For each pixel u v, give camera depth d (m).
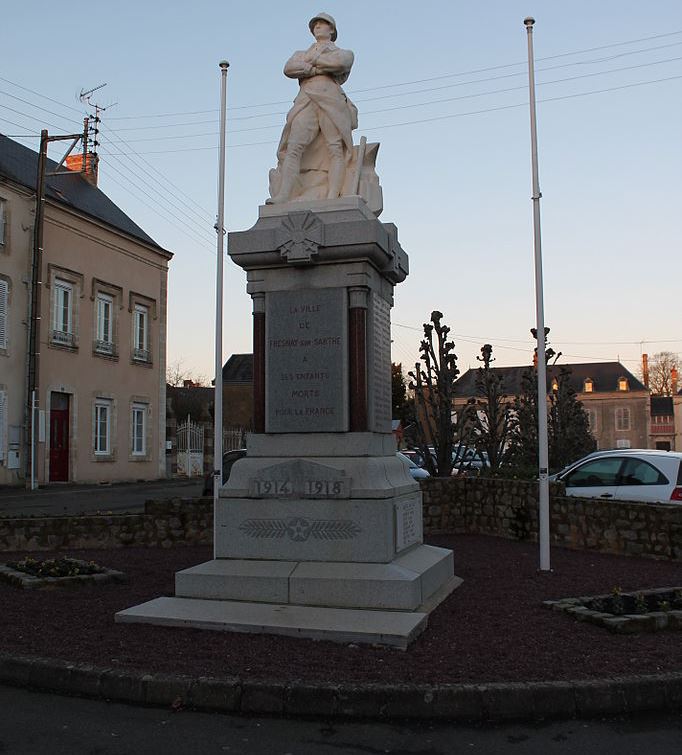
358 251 8.01
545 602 7.48
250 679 5.23
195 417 53.06
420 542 8.69
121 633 6.50
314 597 7.16
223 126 12.88
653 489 12.32
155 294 34.38
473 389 53.66
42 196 26.86
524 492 12.80
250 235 8.27
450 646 6.10
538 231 10.36
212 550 11.85
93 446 30.00
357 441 7.89
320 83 9.09
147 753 4.48
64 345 28.38
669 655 5.79
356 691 5.05
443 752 4.52
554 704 5.04
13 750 4.50
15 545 11.91
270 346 8.26
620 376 90.19
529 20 10.66
